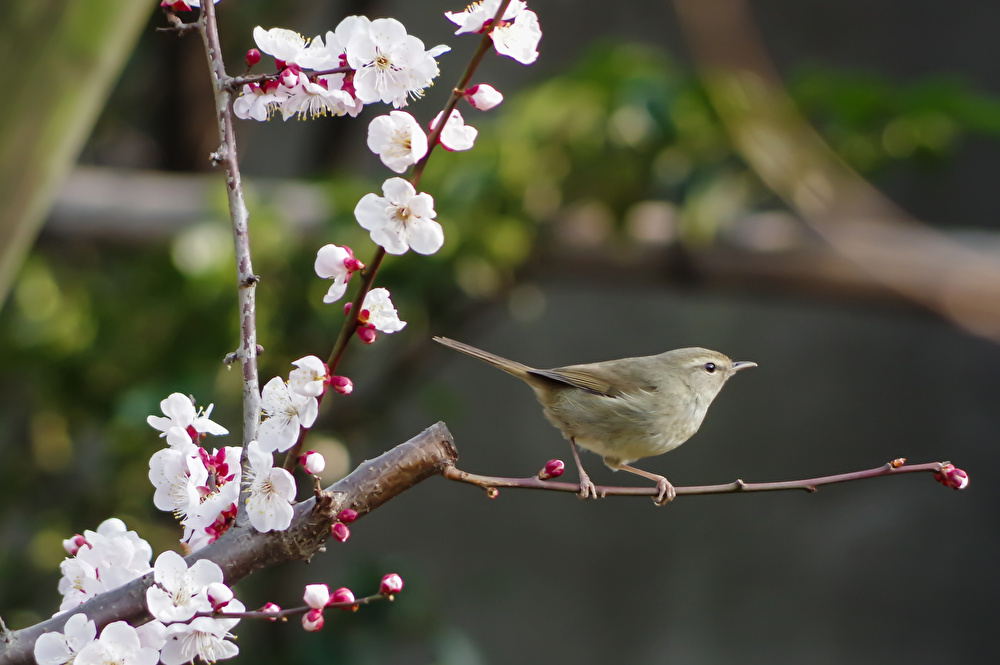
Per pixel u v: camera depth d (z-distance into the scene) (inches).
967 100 426.3
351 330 133.9
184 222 437.1
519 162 434.3
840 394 865.5
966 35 840.3
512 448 849.5
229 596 129.2
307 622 129.7
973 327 424.8
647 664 828.6
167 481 145.3
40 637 130.6
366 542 821.9
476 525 841.5
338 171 538.9
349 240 440.1
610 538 849.5
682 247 449.1
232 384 437.7
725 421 866.1
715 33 385.7
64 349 447.2
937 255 428.1
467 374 850.1
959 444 850.8
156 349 451.8
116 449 457.1
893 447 857.5
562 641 828.6
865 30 845.8
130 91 514.9
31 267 446.0
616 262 455.2
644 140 422.3
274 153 670.5
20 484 474.0
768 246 447.2
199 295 434.0
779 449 861.8
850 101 433.1
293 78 141.2
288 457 141.2
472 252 447.5
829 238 432.8
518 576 838.5
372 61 136.8
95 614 138.4
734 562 850.1
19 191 174.6
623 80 422.6
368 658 460.4
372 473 143.7
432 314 477.4
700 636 837.8
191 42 502.3
